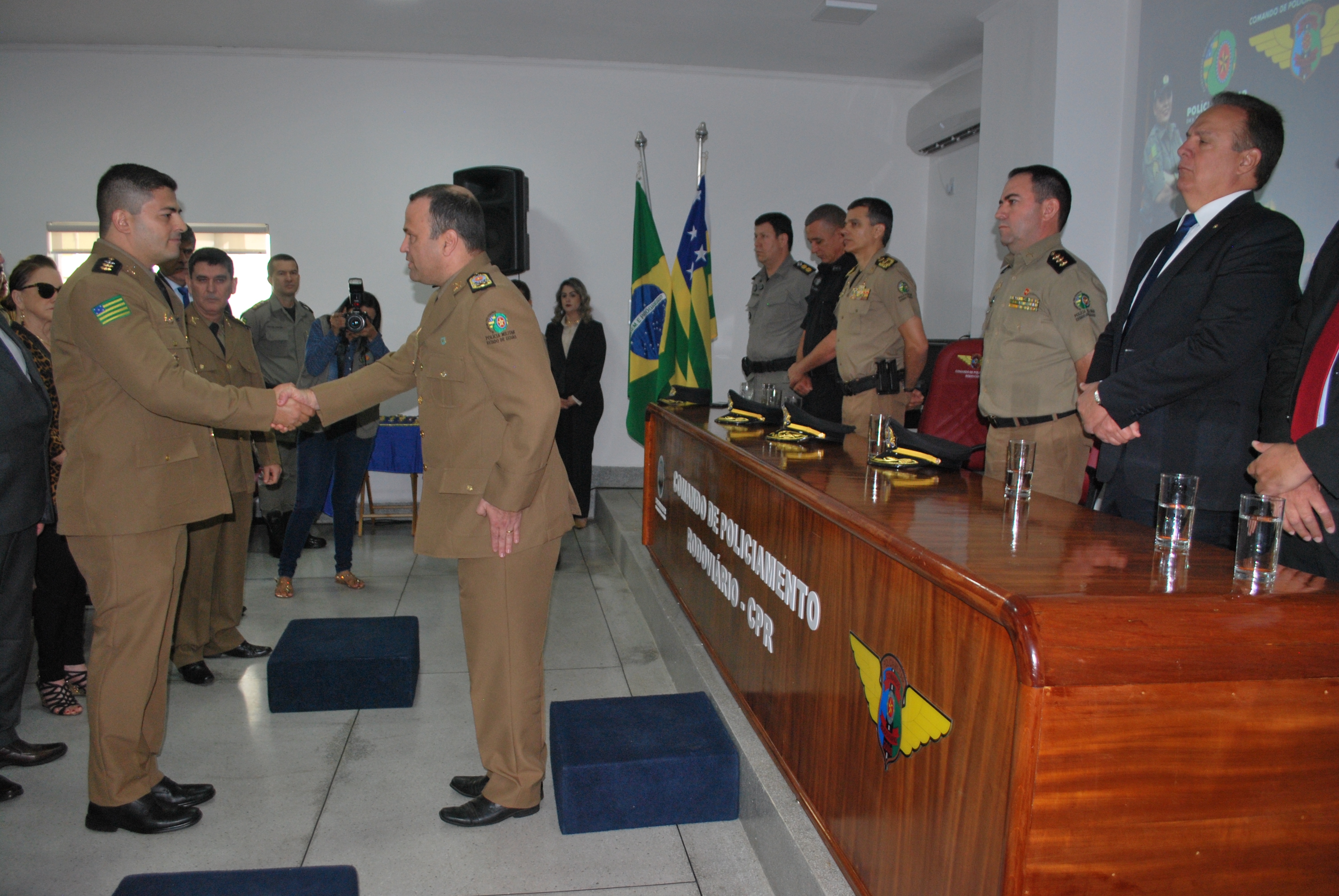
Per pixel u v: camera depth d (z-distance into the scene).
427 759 2.33
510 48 5.32
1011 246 2.34
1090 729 0.96
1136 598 0.98
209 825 2.00
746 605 2.15
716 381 5.92
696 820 2.00
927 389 4.11
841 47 5.19
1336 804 1.03
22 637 2.19
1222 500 1.70
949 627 1.14
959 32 4.87
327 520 5.30
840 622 1.52
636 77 5.66
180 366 1.89
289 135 5.45
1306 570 1.51
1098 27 3.93
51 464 2.60
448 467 1.84
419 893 1.74
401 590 3.91
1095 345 2.04
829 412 3.53
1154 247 1.91
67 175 5.33
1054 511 1.47
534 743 2.00
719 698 2.28
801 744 1.72
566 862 1.85
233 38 5.17
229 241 5.51
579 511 2.05
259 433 3.11
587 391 4.90
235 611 3.06
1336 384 1.43
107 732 1.90
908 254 6.02
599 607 3.67
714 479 2.52
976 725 1.07
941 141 5.43
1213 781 0.99
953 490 1.65
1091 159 3.99
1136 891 1.00
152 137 5.36
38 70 5.25
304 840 1.94
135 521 1.84
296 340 4.60
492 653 1.93
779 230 3.86
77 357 1.83
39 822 2.00
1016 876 0.97
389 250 5.57
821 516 1.61
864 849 1.41
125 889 1.34
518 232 4.06
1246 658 0.98
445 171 5.58
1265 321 1.61
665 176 5.75
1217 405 1.71
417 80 5.51
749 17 4.74
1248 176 1.74
